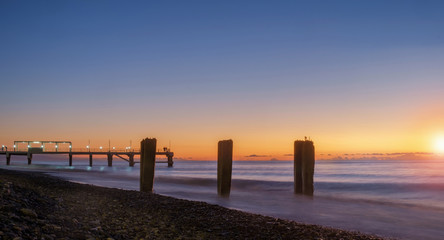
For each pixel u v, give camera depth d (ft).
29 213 31.27
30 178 103.14
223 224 45.68
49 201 43.39
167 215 49.96
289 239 39.22
